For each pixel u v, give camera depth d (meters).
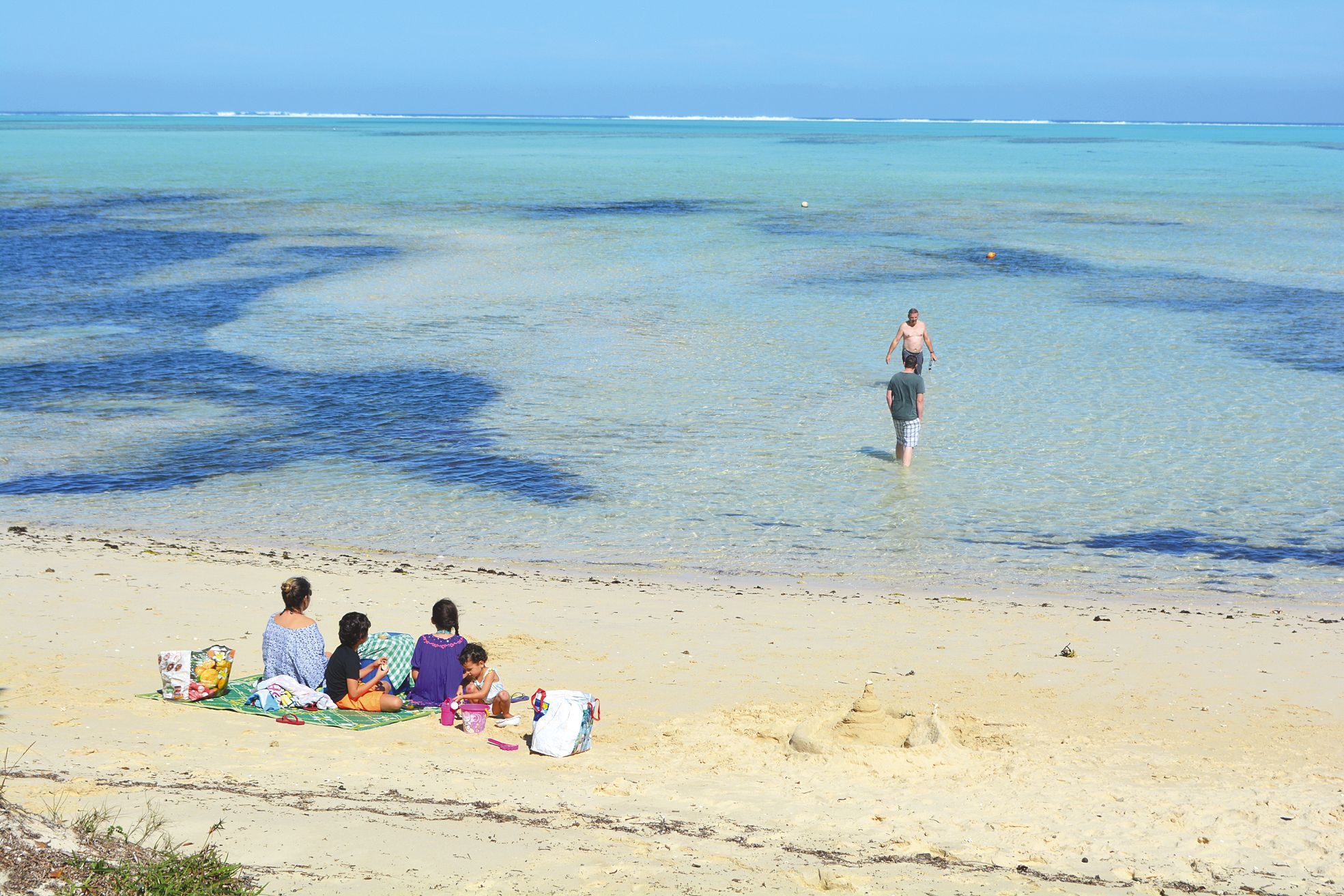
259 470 18.16
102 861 5.16
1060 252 45.78
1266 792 7.61
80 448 19.17
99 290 34.88
